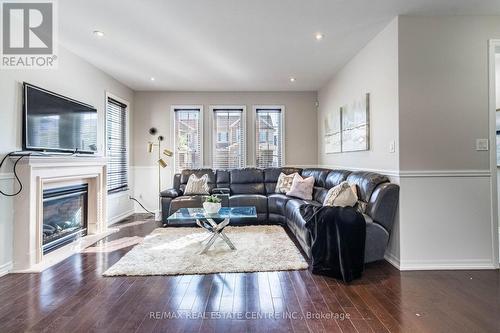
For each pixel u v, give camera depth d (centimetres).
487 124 285
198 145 592
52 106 331
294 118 597
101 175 417
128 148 557
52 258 306
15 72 283
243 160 596
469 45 285
